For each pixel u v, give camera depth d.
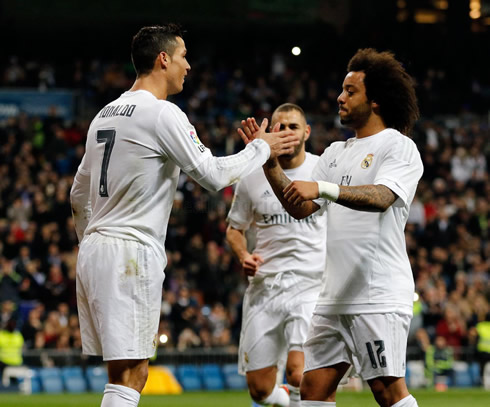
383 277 8.22
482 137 41.25
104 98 41.62
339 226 8.41
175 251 30.58
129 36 47.38
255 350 11.62
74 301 27.11
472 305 29.69
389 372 8.11
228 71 46.75
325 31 48.28
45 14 45.41
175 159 7.94
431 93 45.34
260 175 11.62
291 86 45.03
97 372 25.00
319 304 8.55
